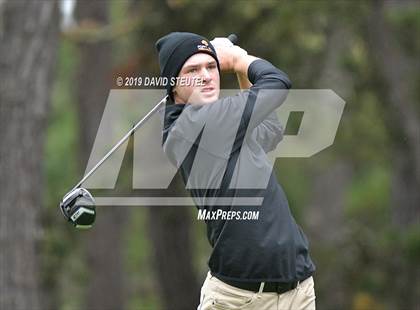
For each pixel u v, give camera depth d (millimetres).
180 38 15508
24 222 30453
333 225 71750
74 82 64188
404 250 48656
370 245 50750
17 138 30422
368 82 48688
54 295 53938
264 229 14891
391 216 60438
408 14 47188
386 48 44781
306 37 43938
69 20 44438
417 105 48375
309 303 15281
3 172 30297
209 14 44094
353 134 52031
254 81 15578
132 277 80125
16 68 30484
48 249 47594
